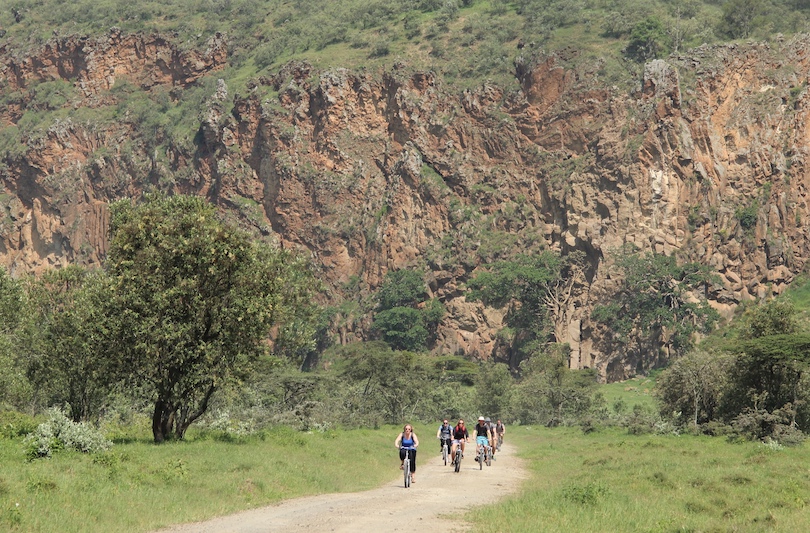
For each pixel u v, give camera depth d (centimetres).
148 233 4909
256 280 5034
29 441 3606
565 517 2547
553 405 14200
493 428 5694
